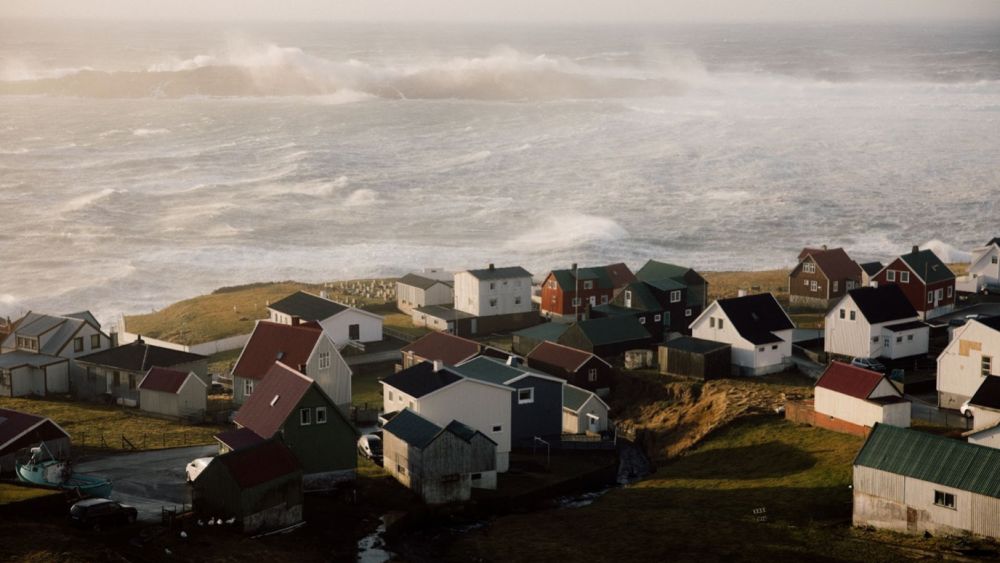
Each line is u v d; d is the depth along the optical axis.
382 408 71.50
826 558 45.56
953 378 66.00
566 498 58.34
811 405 65.31
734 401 69.38
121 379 75.44
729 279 116.44
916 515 47.53
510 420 61.75
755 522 50.38
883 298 78.81
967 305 94.38
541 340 84.12
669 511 53.03
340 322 88.06
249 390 71.25
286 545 46.94
